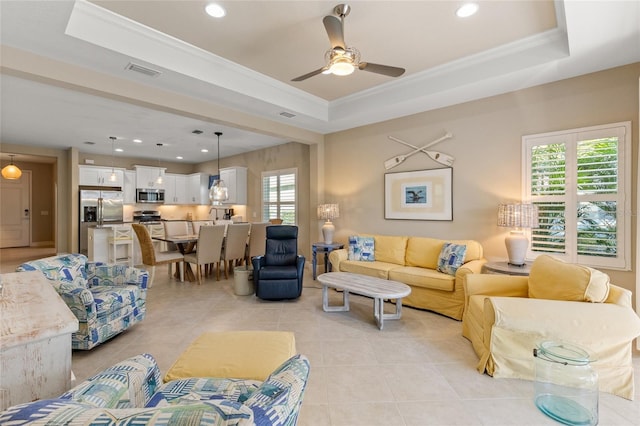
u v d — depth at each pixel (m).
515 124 3.64
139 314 3.16
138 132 5.76
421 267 4.07
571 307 2.11
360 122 4.95
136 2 2.41
